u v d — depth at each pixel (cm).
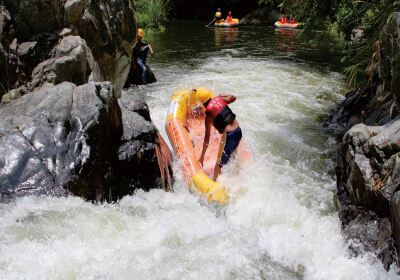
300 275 379
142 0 2236
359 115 720
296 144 695
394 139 385
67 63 631
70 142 470
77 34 700
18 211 413
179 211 475
